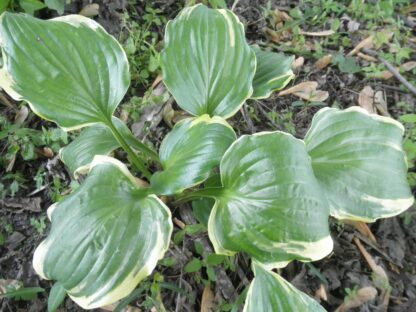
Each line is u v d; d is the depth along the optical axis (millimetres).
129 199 239
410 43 457
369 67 419
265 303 229
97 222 226
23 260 310
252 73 289
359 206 269
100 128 312
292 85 418
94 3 417
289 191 215
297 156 218
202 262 292
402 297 311
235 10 458
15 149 339
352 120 281
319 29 460
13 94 244
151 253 225
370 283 312
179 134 262
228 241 227
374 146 274
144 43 413
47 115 253
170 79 283
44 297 296
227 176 234
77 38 260
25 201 332
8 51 244
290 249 215
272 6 471
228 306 283
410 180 345
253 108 393
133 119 371
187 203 326
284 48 434
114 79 269
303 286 306
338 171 274
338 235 333
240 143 228
